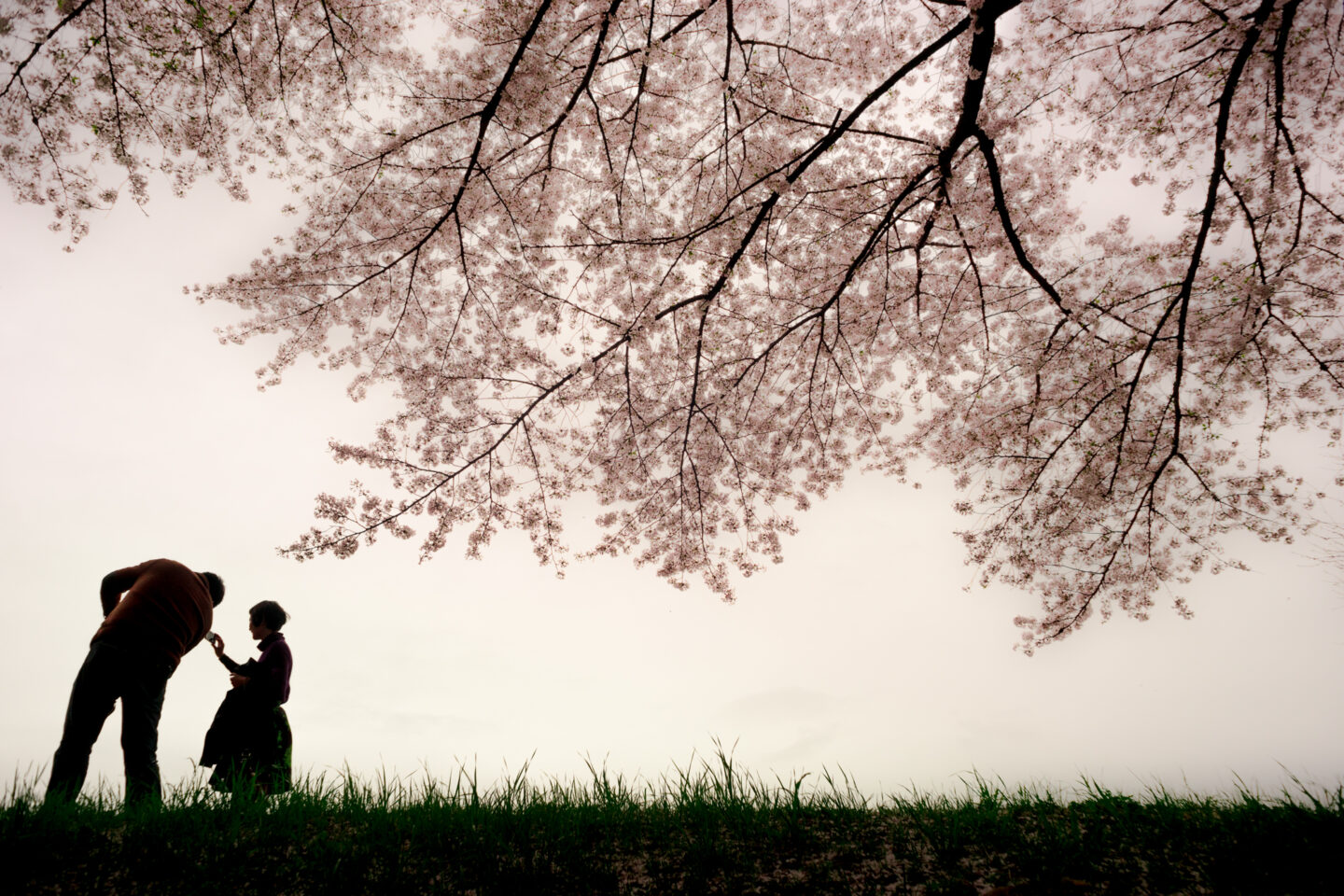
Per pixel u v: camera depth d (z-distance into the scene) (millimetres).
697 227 5930
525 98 5152
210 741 3396
